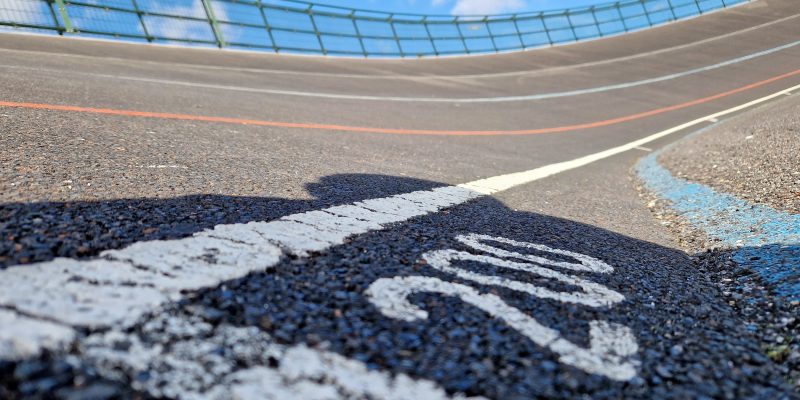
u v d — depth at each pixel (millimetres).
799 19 36781
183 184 2773
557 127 11430
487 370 1199
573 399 1132
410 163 4902
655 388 1233
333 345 1216
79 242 1668
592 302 1763
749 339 1647
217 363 1070
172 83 8398
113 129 4043
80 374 959
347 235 2188
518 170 5547
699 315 1812
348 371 1113
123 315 1190
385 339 1280
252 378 1038
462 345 1304
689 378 1305
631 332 1550
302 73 14953
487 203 3520
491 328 1427
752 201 3801
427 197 3412
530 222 3084
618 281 2074
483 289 1730
